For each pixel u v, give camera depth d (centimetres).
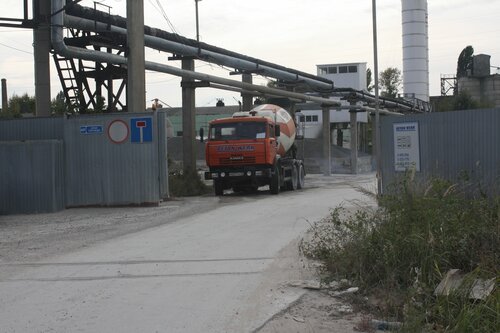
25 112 5703
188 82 2923
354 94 4812
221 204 2016
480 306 579
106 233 1342
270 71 3553
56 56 2473
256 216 1608
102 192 1952
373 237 825
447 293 634
